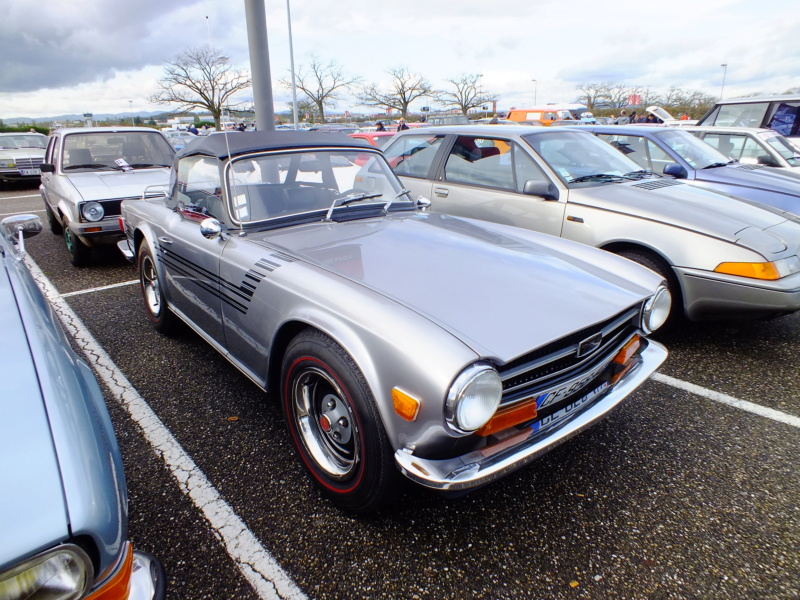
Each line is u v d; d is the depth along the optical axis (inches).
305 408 85.7
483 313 72.9
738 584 69.6
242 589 69.0
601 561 73.4
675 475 91.9
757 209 154.6
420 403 63.3
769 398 118.0
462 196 181.6
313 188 117.0
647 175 181.0
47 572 38.3
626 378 89.4
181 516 82.0
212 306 109.9
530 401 72.4
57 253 255.8
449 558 73.9
